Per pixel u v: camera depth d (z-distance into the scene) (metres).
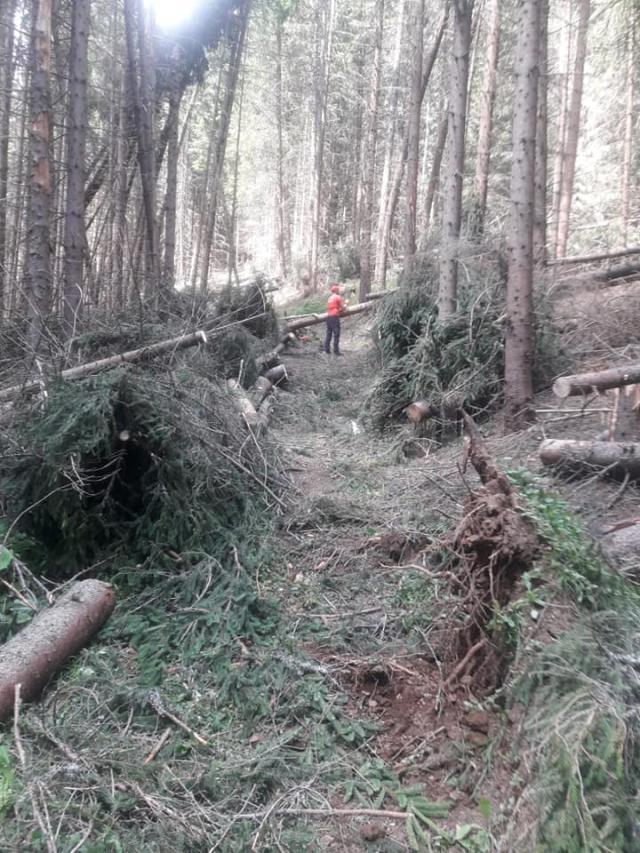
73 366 5.80
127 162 12.78
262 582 4.47
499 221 11.88
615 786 2.16
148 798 2.60
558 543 2.99
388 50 26.14
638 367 5.35
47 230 7.18
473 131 21.94
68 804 2.53
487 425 6.89
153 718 3.18
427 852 2.51
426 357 7.45
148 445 4.73
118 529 4.67
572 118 13.88
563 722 2.39
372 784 2.84
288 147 38.38
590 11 14.56
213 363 7.92
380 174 31.45
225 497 5.21
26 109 11.83
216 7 12.94
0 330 7.04
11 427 4.79
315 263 27.11
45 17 6.90
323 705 3.28
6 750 2.61
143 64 11.13
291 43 31.05
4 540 4.14
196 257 18.22
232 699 3.36
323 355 14.70
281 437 7.97
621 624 2.72
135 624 3.93
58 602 3.80
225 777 2.83
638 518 4.08
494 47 12.96
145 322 7.27
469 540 3.18
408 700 3.29
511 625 2.88
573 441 5.10
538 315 7.02
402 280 9.06
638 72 16.20
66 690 3.34
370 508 5.55
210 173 19.39
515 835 2.36
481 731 2.95
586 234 17.80
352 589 4.38
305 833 2.58
